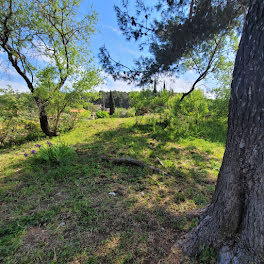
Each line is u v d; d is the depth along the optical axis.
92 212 1.80
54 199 2.06
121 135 5.60
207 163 3.35
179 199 2.08
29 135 6.27
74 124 7.57
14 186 2.42
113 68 3.78
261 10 0.96
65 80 6.06
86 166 3.03
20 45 5.32
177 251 1.31
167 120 6.55
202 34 3.12
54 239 1.46
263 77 0.97
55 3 5.40
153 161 3.37
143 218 1.73
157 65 3.67
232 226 1.16
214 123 7.44
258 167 1.03
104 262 1.25
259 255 1.02
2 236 1.51
